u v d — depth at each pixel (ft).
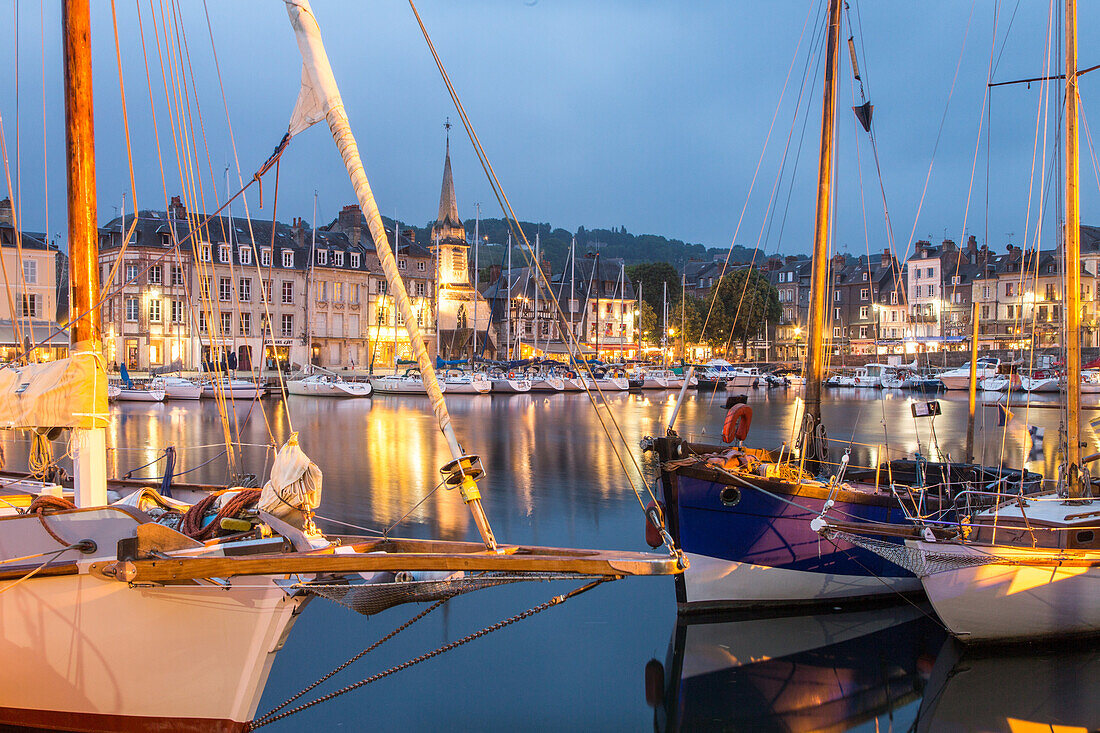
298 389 182.39
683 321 248.73
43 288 163.32
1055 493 36.91
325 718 26.07
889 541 31.19
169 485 31.83
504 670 29.68
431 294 263.90
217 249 203.41
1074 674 29.09
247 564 17.79
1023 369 203.92
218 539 20.54
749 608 35.29
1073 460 33.83
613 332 307.58
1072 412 33.91
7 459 77.77
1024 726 25.68
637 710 26.66
